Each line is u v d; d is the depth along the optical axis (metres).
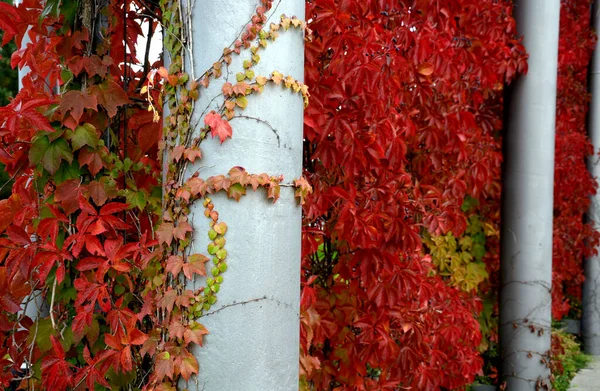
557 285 4.66
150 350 1.61
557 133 5.25
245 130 1.49
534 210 3.87
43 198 1.95
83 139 1.81
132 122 2.01
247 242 1.48
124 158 1.96
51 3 1.85
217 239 1.48
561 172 5.17
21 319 1.94
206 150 1.51
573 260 5.41
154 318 1.64
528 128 3.86
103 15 1.90
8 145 1.85
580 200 5.42
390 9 2.53
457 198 3.12
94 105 1.81
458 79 3.16
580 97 5.52
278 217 1.53
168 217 1.56
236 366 1.48
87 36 1.84
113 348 1.80
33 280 1.95
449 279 3.76
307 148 2.45
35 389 1.92
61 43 1.86
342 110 2.22
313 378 2.45
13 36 2.02
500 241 4.03
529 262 3.88
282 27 1.55
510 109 3.92
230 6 1.50
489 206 4.20
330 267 2.54
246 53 1.50
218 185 1.47
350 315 2.46
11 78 9.59
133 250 1.83
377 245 2.41
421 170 3.12
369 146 2.26
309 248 2.29
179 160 1.55
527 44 3.81
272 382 1.51
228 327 1.48
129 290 1.97
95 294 1.77
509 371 3.92
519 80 3.87
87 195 1.84
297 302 1.61
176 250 1.54
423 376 2.79
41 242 1.87
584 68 5.67
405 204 2.49
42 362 1.77
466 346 3.30
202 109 1.52
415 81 2.63
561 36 5.36
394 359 2.62
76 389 1.85
